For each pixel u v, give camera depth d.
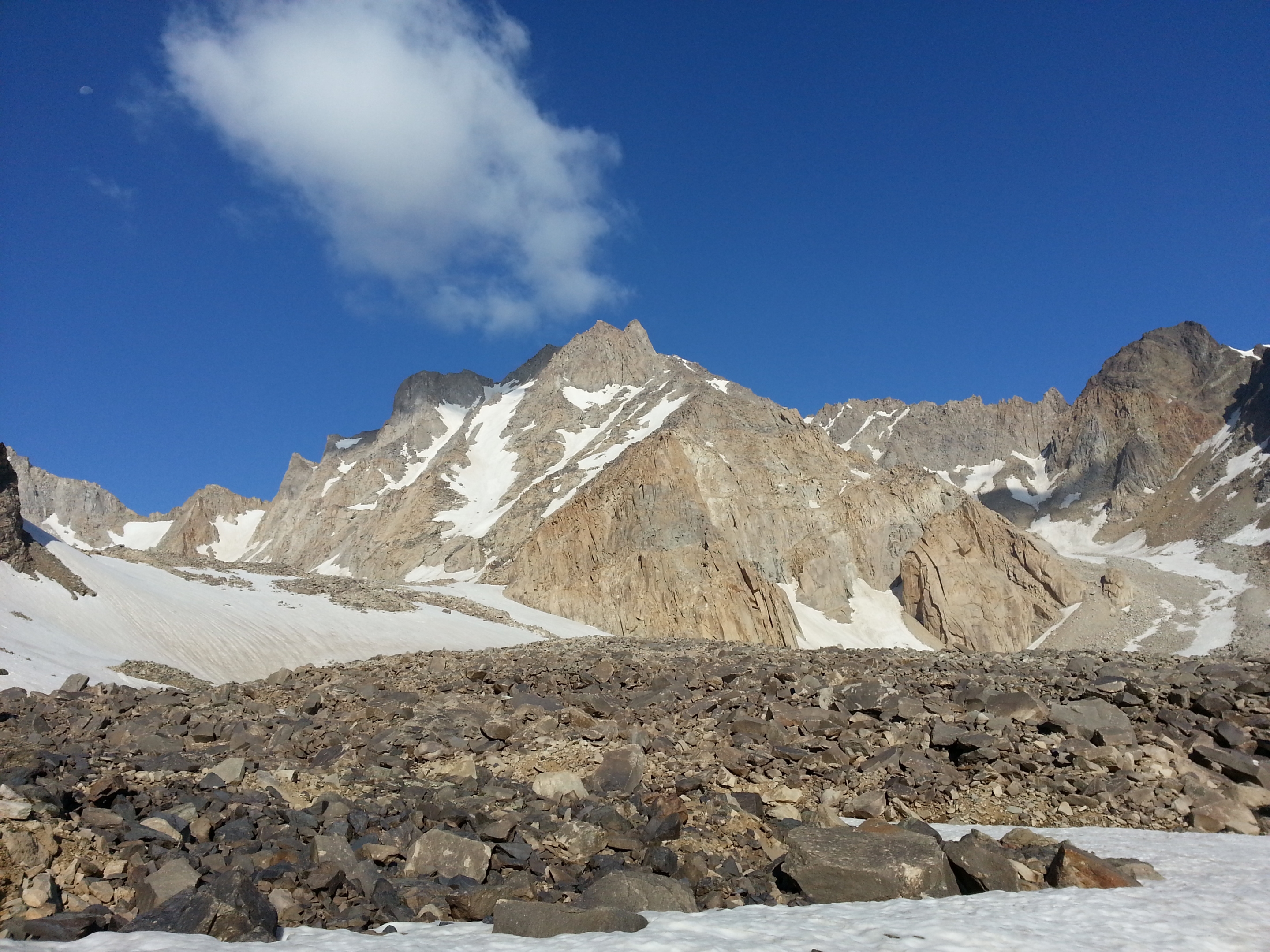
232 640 45.19
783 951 7.36
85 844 9.52
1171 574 122.00
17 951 6.81
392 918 8.70
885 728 18.67
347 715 20.44
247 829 10.88
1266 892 9.01
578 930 7.99
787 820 12.80
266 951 7.16
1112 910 8.51
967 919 8.32
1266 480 154.12
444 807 11.98
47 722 19.55
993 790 15.18
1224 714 19.72
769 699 21.78
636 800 13.38
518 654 35.62
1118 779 15.30
